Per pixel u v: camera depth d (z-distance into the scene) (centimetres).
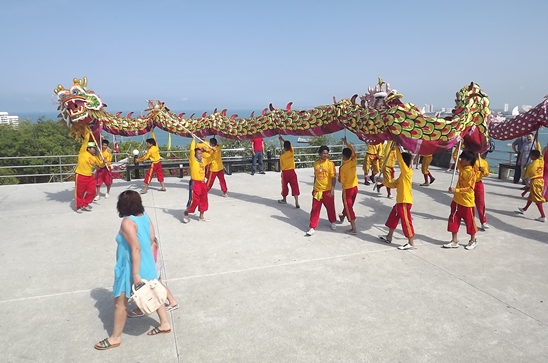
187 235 710
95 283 518
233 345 378
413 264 575
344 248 643
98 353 367
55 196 1039
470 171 610
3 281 523
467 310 442
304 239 688
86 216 841
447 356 360
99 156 950
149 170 1078
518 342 381
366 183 1205
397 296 475
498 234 713
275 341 384
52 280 526
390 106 707
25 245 662
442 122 669
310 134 857
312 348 373
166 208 910
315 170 708
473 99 711
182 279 527
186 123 1002
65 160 2881
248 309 446
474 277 529
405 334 395
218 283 514
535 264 573
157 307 374
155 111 1016
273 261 588
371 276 534
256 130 926
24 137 2911
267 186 1183
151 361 355
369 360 355
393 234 718
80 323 420
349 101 784
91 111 925
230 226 765
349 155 702
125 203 371
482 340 385
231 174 1413
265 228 753
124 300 370
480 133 722
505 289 493
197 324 416
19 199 1005
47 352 370
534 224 775
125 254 369
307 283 512
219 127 973
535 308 446
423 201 976
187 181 1281
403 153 630
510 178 1291
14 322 423
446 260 590
